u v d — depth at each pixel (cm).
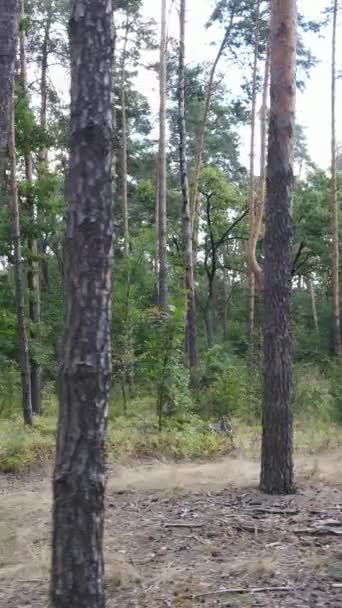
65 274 420
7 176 1514
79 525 402
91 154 411
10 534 710
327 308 3625
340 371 1680
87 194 409
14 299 1667
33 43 2141
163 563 597
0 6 798
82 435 402
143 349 1594
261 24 2408
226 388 1531
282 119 842
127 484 928
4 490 965
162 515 766
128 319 1587
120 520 749
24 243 1625
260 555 604
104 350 409
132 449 1166
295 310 3812
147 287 2017
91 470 403
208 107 2558
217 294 4475
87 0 414
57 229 1598
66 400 407
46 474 1077
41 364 1734
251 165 2419
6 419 1595
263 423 852
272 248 848
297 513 747
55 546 407
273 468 839
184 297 1481
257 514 751
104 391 409
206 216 2947
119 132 3259
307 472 952
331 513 740
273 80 847
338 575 546
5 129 825
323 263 3206
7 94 815
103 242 411
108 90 418
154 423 1349
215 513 762
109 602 511
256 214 2448
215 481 931
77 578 401
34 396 1755
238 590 521
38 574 590
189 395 1438
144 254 1944
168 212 3222
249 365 2016
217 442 1232
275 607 485
